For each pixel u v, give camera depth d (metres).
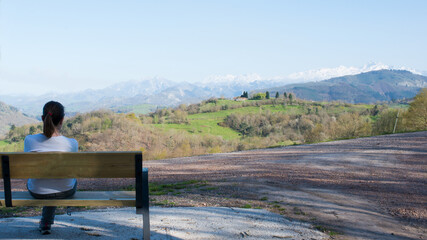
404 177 10.26
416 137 24.92
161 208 5.59
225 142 92.12
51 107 3.46
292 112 147.75
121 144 79.44
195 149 66.62
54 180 3.36
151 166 14.28
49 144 3.43
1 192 3.64
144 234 3.49
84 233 3.74
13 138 112.19
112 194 3.59
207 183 9.05
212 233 4.12
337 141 26.23
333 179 9.77
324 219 5.42
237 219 4.94
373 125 62.84
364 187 8.58
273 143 85.88
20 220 4.34
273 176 10.25
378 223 5.38
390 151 17.72
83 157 3.25
